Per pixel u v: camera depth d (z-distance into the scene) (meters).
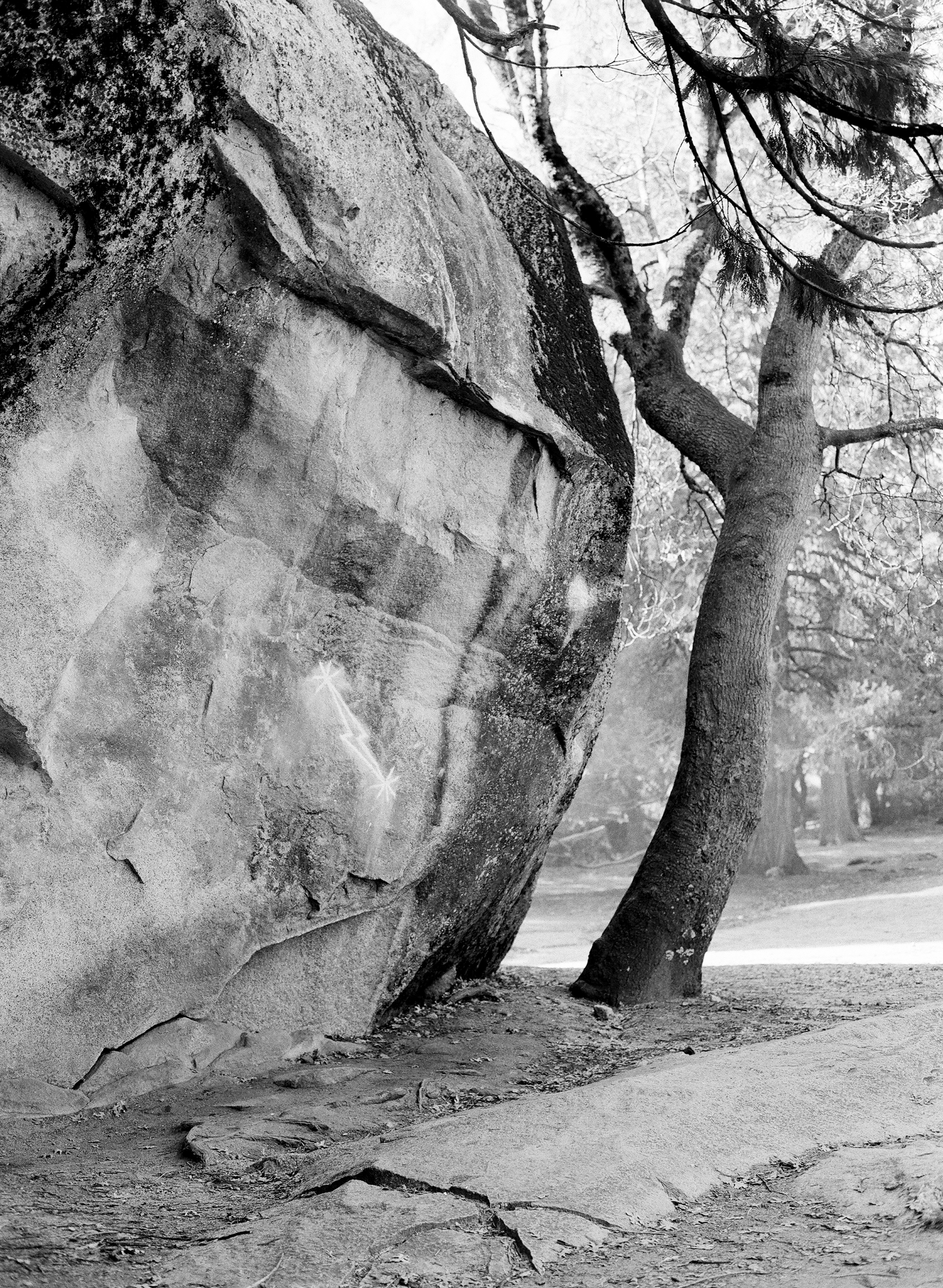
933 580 16.91
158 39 5.24
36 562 6.17
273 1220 4.50
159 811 6.95
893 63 6.16
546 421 8.43
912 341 14.03
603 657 9.66
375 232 6.92
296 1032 8.05
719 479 11.72
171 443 6.77
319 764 7.82
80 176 5.25
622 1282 3.96
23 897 6.30
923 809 44.31
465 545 8.29
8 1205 4.92
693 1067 6.53
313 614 7.76
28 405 6.04
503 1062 8.02
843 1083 6.22
